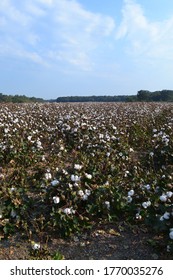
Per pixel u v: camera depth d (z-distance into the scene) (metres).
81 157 8.27
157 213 5.44
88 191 5.89
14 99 44.75
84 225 5.53
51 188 6.09
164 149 9.18
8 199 5.82
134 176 7.11
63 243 5.21
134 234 5.41
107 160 7.87
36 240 5.29
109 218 5.70
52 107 25.53
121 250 5.02
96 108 26.56
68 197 5.85
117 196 5.97
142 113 20.44
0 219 5.59
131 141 11.38
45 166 8.01
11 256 4.88
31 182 7.40
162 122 15.42
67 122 12.82
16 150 8.96
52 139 10.98
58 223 5.40
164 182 6.30
